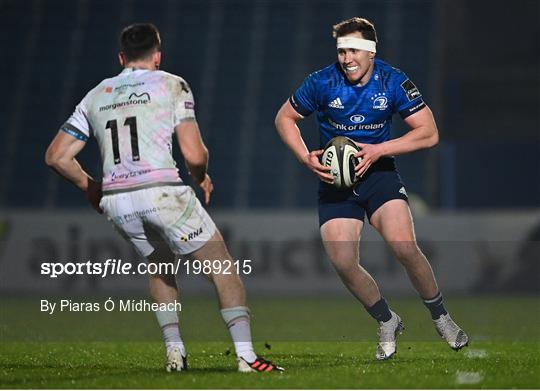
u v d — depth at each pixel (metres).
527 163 108.88
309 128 94.31
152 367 21.25
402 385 17.23
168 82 18.88
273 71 101.31
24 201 91.62
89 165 91.88
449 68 106.50
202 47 103.50
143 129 18.67
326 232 22.66
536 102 105.81
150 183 18.58
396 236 22.36
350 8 105.31
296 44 103.31
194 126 18.77
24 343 31.38
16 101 98.69
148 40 19.41
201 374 18.95
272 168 93.88
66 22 105.50
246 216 71.50
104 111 19.05
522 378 18.44
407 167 92.19
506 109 106.56
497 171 108.81
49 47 103.25
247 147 95.50
